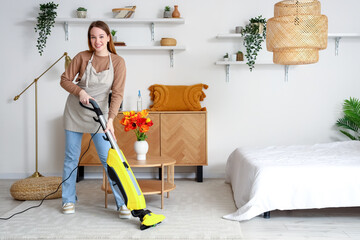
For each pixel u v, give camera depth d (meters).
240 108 4.89
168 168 3.71
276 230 2.77
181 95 4.82
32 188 3.57
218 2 4.83
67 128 3.09
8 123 4.88
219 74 4.87
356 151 3.70
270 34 3.36
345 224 2.90
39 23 4.72
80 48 4.84
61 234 2.63
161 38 4.81
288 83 4.87
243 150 3.95
